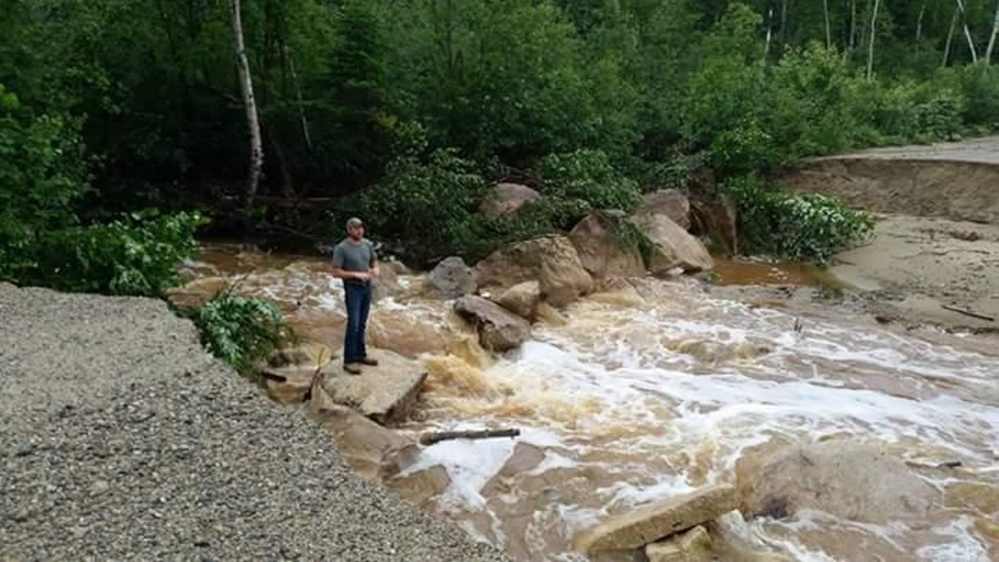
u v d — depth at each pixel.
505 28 18.61
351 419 7.66
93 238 9.98
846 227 16.78
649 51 25.58
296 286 12.73
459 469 7.34
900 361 10.60
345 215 15.86
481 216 15.17
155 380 6.79
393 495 5.67
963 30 46.81
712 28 34.94
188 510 5.11
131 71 16.12
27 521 4.86
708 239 17.67
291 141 17.73
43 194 10.38
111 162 15.94
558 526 6.54
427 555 4.94
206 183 17.33
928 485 7.02
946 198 19.08
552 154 17.84
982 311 12.80
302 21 16.59
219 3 16.23
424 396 8.86
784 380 9.76
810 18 45.62
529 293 11.58
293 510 5.23
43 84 12.29
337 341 10.09
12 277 9.64
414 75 18.56
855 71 37.56
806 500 6.76
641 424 8.37
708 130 21.52
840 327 12.02
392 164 15.88
